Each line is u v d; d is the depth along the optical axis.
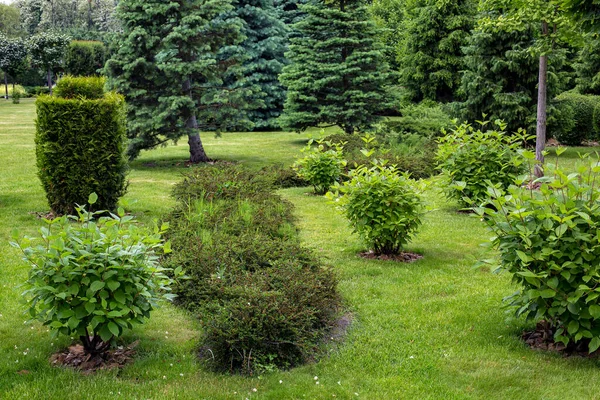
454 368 4.09
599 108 17.06
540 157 11.38
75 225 7.99
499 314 5.11
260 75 24.92
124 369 3.98
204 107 15.48
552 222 3.99
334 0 19.09
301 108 19.19
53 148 8.33
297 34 28.09
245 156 17.25
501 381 3.87
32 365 3.96
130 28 14.43
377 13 36.12
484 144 9.42
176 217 7.99
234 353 4.20
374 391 3.77
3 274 5.91
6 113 31.78
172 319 4.99
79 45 39.41
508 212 4.32
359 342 4.57
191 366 4.08
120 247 3.77
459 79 26.33
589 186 4.18
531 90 16.53
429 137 16.34
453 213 9.73
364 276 6.24
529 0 10.70
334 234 8.16
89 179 8.44
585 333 3.98
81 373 3.88
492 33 16.03
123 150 8.84
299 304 4.61
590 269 3.86
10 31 70.75
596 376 3.91
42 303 3.78
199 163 15.71
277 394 3.70
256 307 4.34
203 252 5.95
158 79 14.66
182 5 14.59
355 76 18.55
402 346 4.47
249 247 6.11
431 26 26.52
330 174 11.07
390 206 6.62
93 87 8.95
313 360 4.30
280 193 11.52
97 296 3.76
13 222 8.25
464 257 7.02
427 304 5.38
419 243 7.72
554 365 4.11
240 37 15.33
